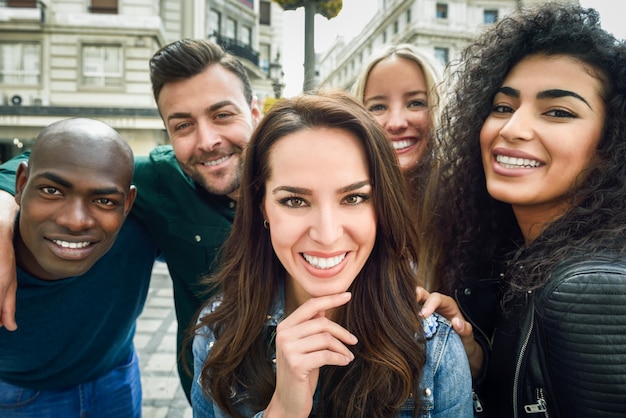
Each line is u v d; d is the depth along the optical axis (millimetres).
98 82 12148
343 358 946
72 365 1607
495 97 1201
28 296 1375
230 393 1124
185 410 2949
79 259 1216
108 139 1220
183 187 1783
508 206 1378
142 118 12016
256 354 1151
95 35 12000
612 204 1026
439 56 19469
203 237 1751
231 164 1720
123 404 1844
